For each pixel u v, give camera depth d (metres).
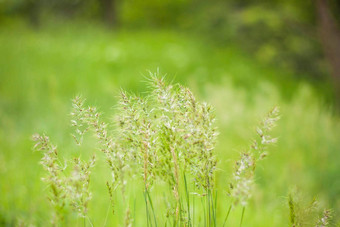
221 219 2.42
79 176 1.30
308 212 1.37
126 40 10.79
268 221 2.81
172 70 8.59
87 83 7.12
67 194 1.30
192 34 12.99
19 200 2.69
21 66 7.76
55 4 17.02
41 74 7.44
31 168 3.24
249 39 11.96
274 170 3.92
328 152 4.49
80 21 12.98
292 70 10.91
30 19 17.27
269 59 11.05
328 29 7.94
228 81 6.26
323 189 3.66
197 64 9.38
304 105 5.41
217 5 12.34
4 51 8.80
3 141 4.05
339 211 2.41
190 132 1.31
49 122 4.76
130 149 1.34
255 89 8.62
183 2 15.36
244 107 5.35
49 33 11.35
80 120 1.35
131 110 1.32
